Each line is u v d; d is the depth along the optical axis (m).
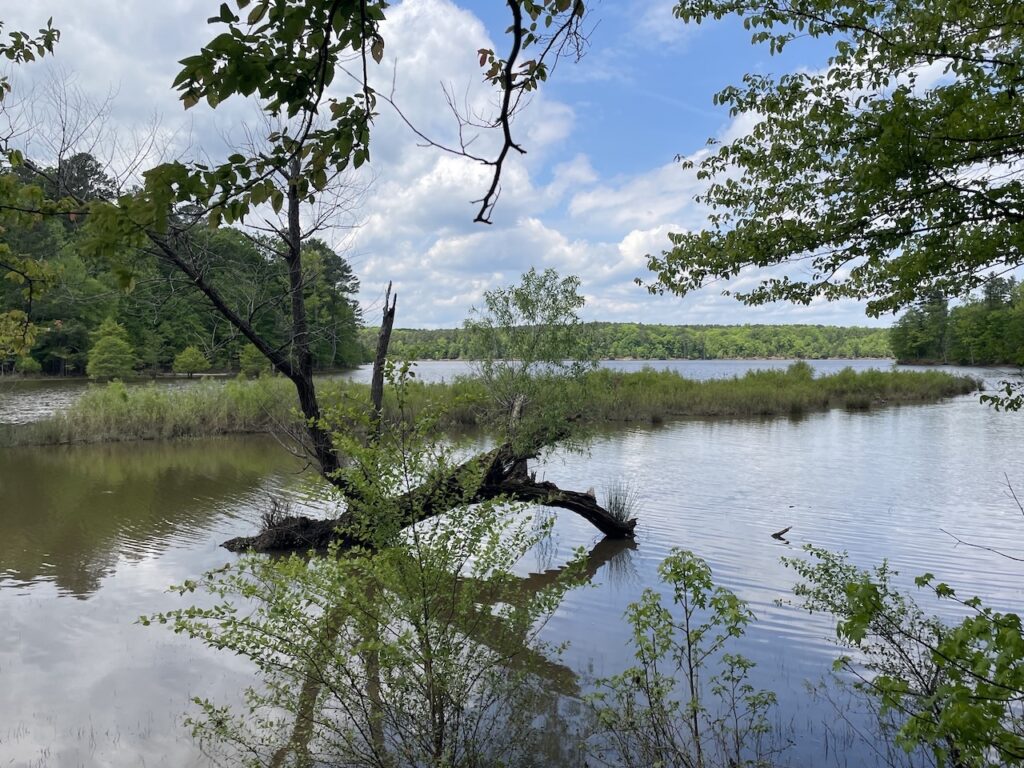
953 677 2.31
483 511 4.70
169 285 8.73
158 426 22.72
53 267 5.66
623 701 4.69
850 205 5.09
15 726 5.25
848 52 5.17
